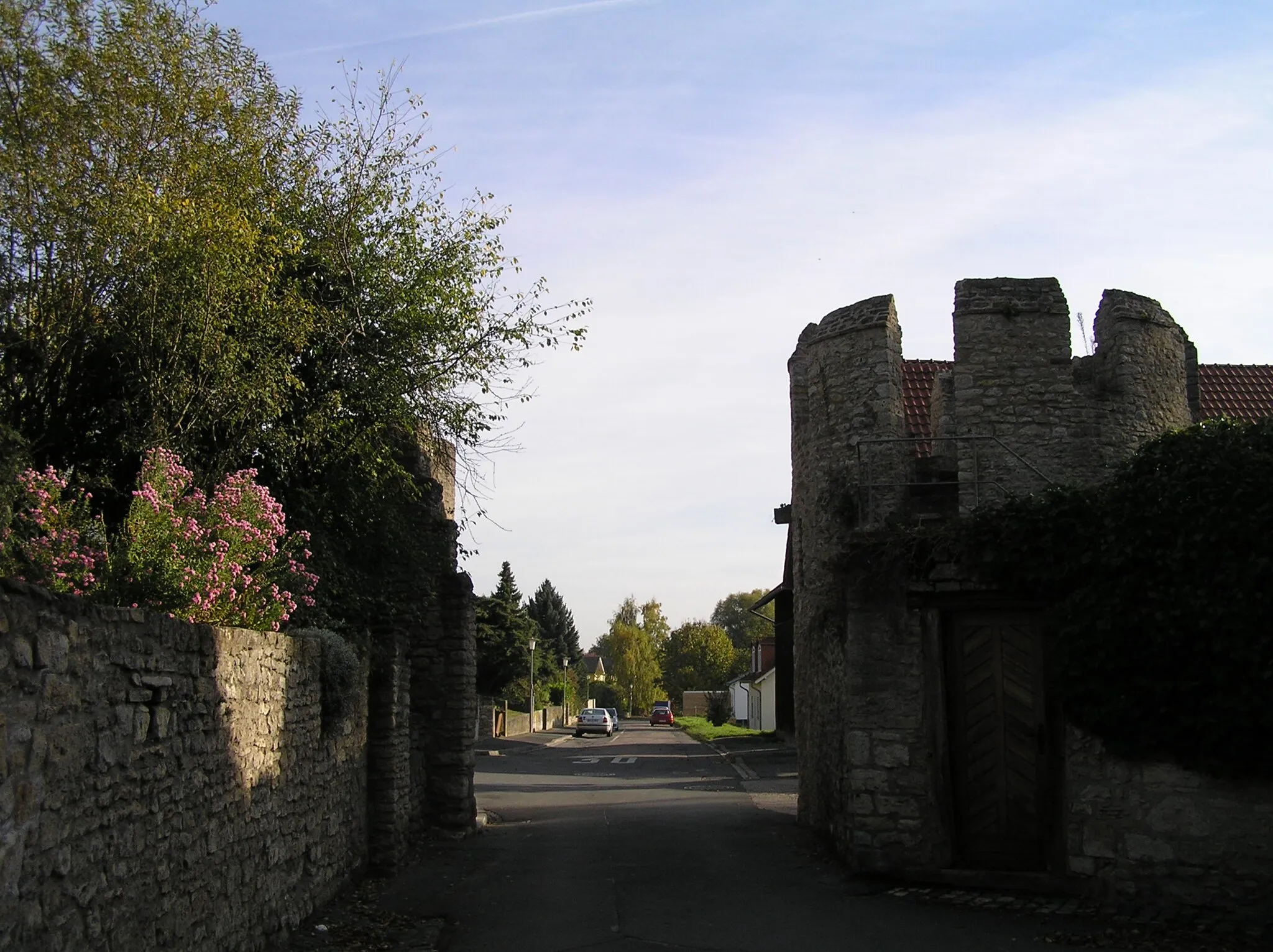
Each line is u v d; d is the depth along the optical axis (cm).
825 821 1505
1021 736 1185
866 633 1239
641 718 10212
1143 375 1452
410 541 1488
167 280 1166
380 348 1476
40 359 1152
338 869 1161
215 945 768
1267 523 1030
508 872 1332
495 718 5097
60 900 536
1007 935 975
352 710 1209
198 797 740
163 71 1230
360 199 1480
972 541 1187
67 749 546
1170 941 956
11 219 1105
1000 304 1424
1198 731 1048
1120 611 1087
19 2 1134
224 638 798
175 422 1214
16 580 497
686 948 948
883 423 1434
